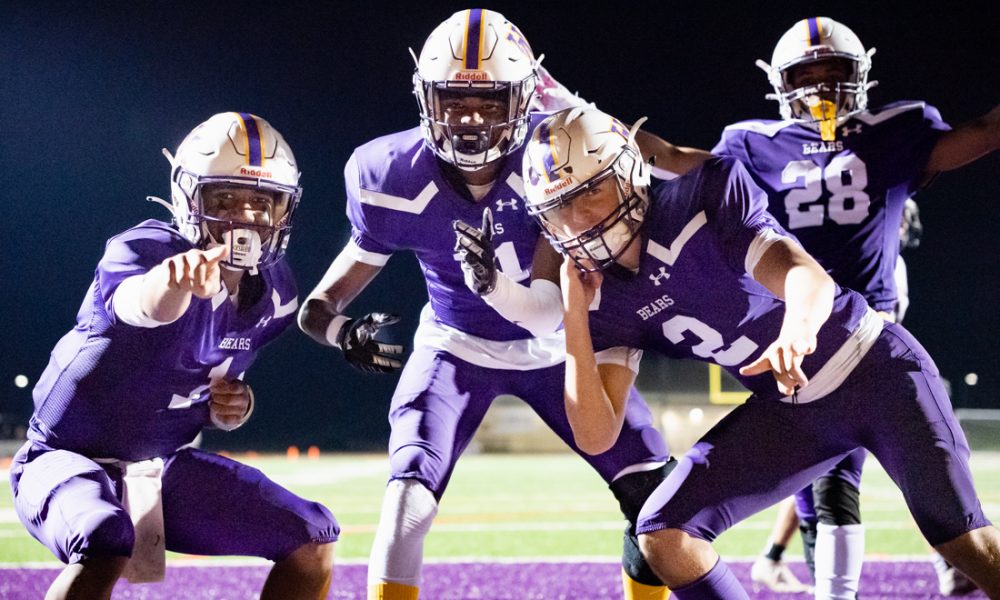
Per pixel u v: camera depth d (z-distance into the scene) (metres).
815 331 2.27
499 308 2.62
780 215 3.65
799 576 4.46
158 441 2.70
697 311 2.63
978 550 2.46
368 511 7.14
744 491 2.63
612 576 4.31
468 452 15.42
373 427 19.78
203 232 2.61
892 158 3.56
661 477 3.01
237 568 4.62
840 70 3.57
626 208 2.54
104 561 2.32
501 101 2.86
